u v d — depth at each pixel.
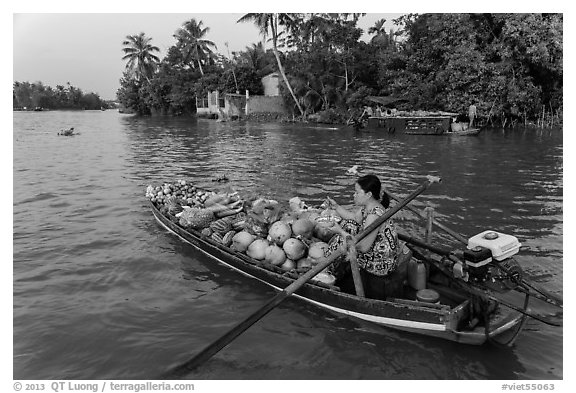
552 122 26.09
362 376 3.86
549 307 4.80
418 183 11.34
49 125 39.16
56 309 4.97
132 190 10.87
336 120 34.66
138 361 4.08
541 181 11.27
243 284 5.55
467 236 7.07
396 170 13.32
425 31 29.88
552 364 3.94
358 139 22.69
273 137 24.70
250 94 44.31
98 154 18.05
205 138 24.78
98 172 13.60
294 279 5.04
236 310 4.94
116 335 4.47
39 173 13.38
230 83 43.59
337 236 5.11
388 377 3.84
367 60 34.75
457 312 4.13
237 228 6.19
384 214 4.39
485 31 26.50
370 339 4.36
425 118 24.22
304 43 36.97
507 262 4.39
